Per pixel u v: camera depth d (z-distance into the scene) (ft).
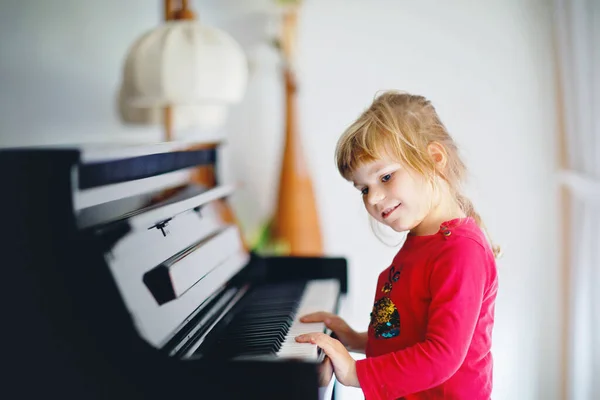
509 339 8.65
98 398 3.34
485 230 4.44
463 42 8.59
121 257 3.41
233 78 6.87
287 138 8.45
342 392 8.55
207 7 9.09
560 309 8.43
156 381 3.30
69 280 3.29
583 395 7.45
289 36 8.70
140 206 4.02
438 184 4.00
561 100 8.29
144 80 6.56
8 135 5.57
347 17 8.86
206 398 3.28
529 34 8.36
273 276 6.08
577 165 7.68
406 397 3.95
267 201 9.20
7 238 3.31
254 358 3.31
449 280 3.67
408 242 4.11
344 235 9.15
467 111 8.64
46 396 3.38
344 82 8.96
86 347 3.34
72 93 6.54
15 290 3.34
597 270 7.29
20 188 3.27
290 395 3.24
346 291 6.03
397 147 3.90
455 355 3.55
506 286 8.61
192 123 7.59
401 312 3.93
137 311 3.35
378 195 3.95
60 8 6.31
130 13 7.75
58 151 3.22
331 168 9.09
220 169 5.67
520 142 8.48
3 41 5.49
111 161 3.69
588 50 7.25
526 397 8.63
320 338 3.79
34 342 3.36
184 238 4.34
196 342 3.79
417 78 8.78
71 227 3.26
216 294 4.51
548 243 8.45
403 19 8.75
